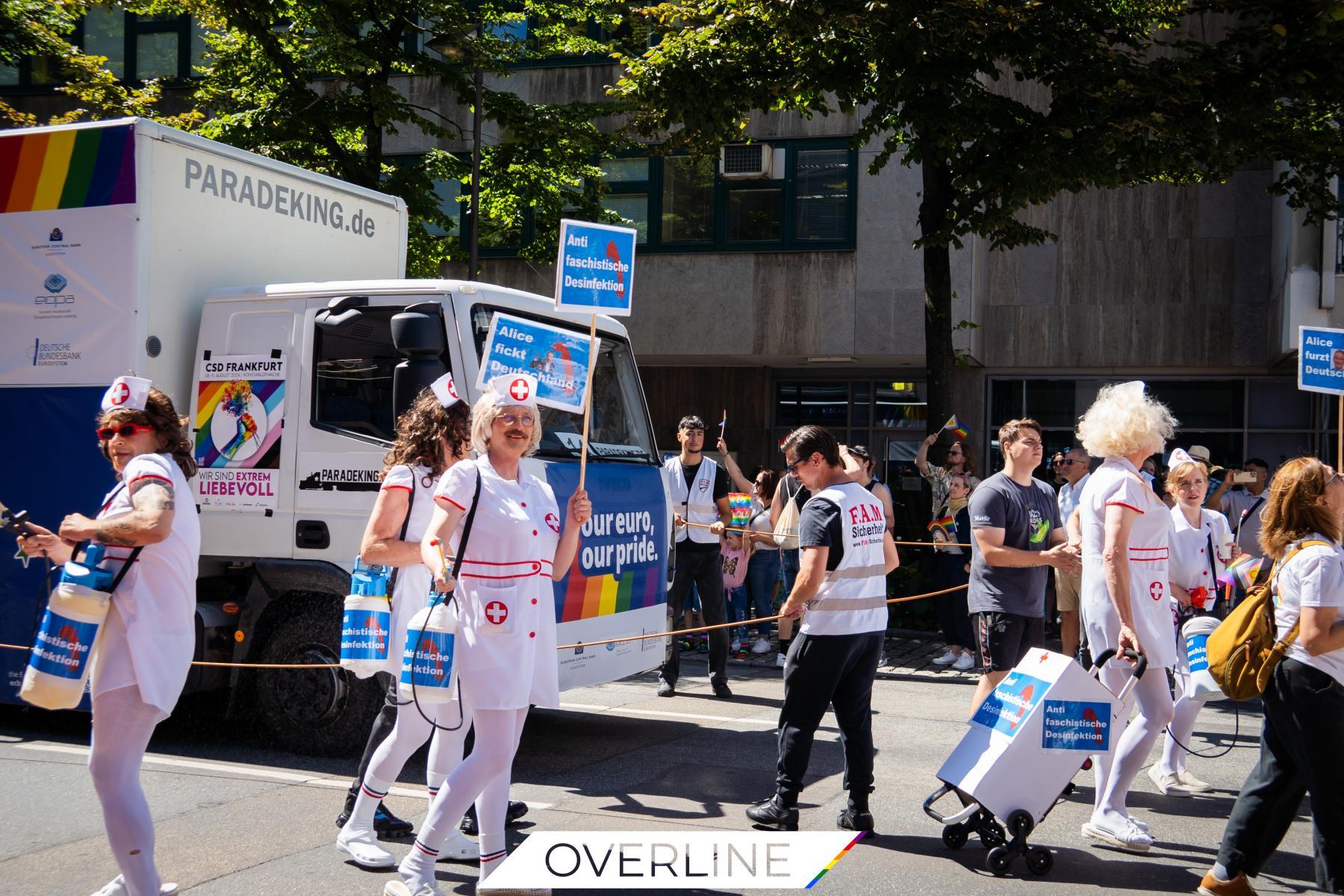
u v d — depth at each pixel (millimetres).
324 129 14641
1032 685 5121
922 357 18047
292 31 14836
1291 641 4414
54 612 3996
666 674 9555
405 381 6223
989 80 17250
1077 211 18312
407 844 5301
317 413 6801
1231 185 17797
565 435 7168
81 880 4727
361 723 6797
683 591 9531
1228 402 18172
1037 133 12094
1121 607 5199
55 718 8125
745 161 17781
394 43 14734
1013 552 6000
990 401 18922
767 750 7504
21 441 7137
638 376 8039
